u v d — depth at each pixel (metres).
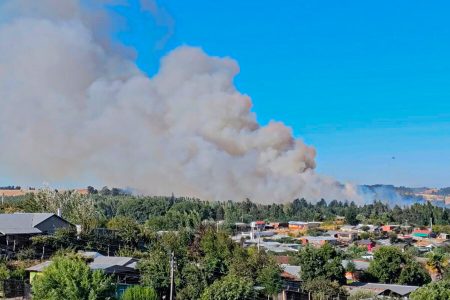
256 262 49.81
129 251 53.53
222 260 48.66
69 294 27.12
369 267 68.25
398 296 56.50
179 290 40.94
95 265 42.47
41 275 28.97
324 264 59.88
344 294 53.47
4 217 54.81
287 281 57.19
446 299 37.88
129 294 35.00
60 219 56.56
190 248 52.75
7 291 38.66
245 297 37.56
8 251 48.84
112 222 62.78
